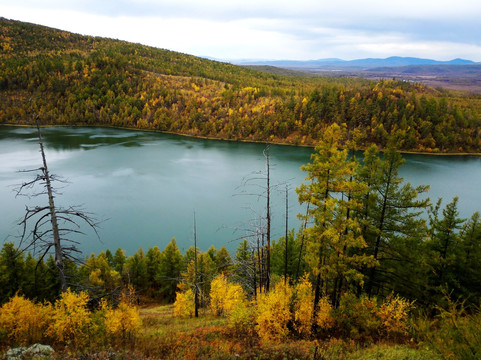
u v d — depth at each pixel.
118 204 70.31
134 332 15.45
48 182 13.07
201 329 17.36
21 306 14.80
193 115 189.12
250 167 108.31
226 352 12.52
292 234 31.66
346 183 15.27
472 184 93.38
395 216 18.77
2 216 60.50
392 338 14.57
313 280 21.94
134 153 127.56
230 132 173.50
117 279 36.66
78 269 35.81
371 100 172.38
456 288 20.09
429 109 164.75
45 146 131.12
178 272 42.72
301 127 166.50
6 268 28.61
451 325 7.93
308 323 15.38
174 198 74.88
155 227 59.88
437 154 144.38
